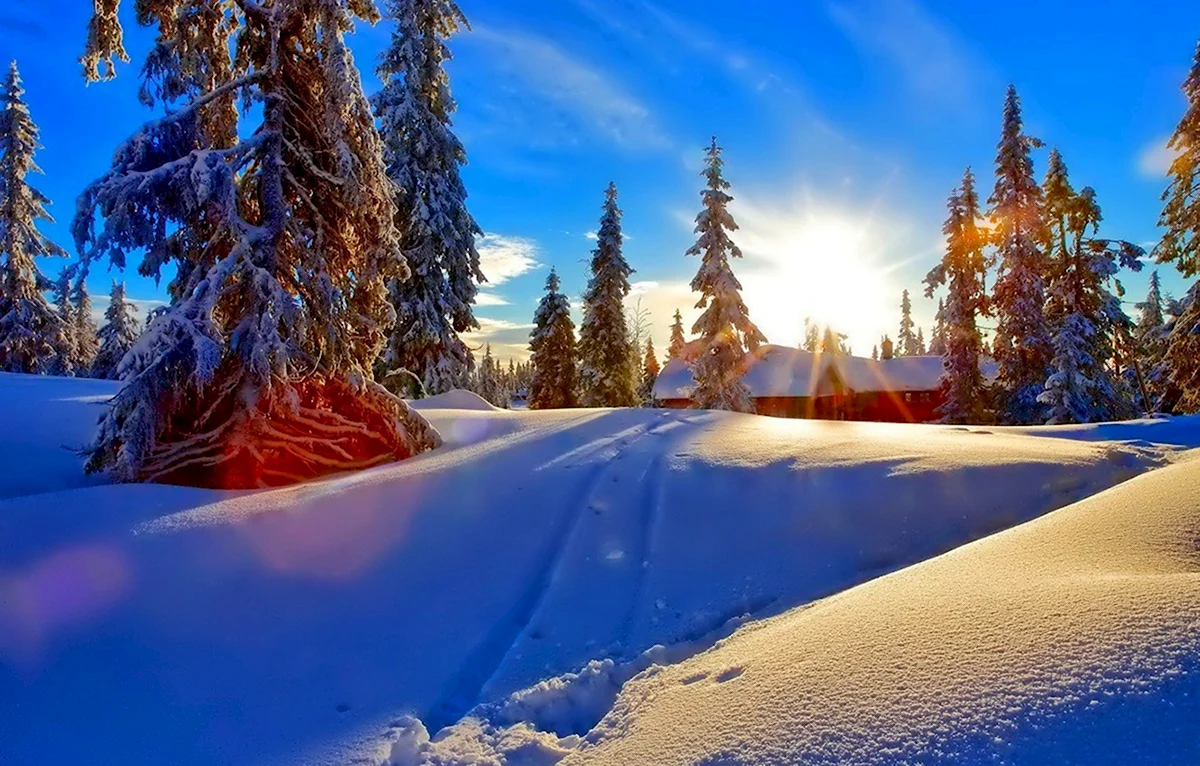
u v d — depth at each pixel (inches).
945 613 98.2
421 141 711.7
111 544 185.3
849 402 1486.2
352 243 324.5
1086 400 806.5
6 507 206.4
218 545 191.0
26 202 959.0
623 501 224.5
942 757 67.8
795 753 76.1
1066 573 103.7
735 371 934.4
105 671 135.3
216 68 318.3
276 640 151.6
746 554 188.1
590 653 148.3
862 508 204.7
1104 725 64.7
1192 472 141.4
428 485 244.1
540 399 1256.8
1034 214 865.5
